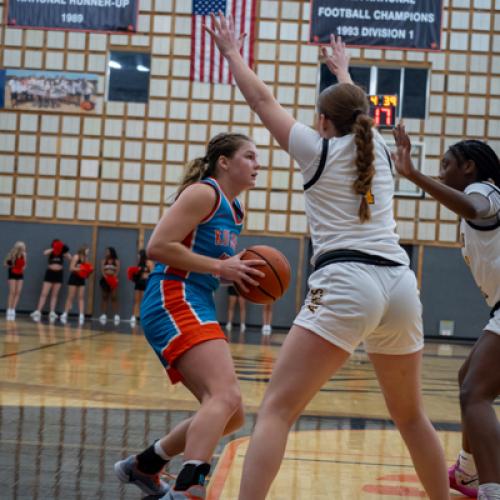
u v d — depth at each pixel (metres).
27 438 6.80
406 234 27.00
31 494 5.06
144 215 27.45
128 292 27.44
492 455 4.50
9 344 15.61
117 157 27.45
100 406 8.77
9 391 9.49
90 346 16.30
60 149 27.48
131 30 23.53
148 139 27.42
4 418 7.69
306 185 4.24
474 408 4.61
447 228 26.94
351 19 23.00
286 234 27.25
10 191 27.56
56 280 26.58
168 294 4.75
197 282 4.80
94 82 27.38
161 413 8.48
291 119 4.34
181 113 27.36
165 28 27.30
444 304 27.03
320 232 4.19
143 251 26.52
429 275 27.05
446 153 5.25
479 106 26.72
